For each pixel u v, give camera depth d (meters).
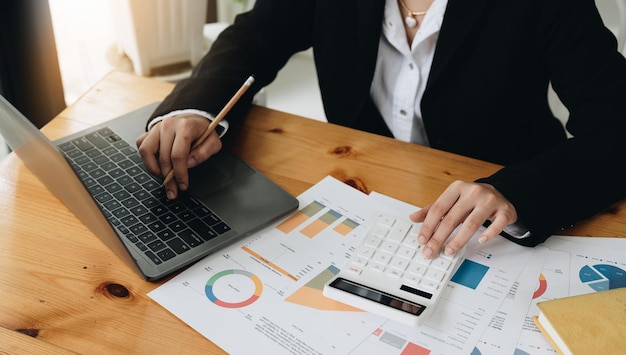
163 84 1.18
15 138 0.73
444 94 1.17
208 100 1.01
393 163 1.00
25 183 0.91
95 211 0.67
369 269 0.79
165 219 0.85
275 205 0.88
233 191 0.91
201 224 0.84
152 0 1.80
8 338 0.68
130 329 0.70
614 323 0.69
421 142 1.31
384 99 1.27
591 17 1.06
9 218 0.84
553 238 0.87
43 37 1.82
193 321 0.71
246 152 1.01
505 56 1.11
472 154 1.25
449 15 1.09
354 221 0.88
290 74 2.73
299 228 0.86
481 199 0.85
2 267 0.77
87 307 0.72
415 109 1.25
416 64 1.19
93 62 2.32
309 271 0.79
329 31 1.23
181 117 0.97
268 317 0.72
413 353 0.68
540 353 0.69
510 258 0.83
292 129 1.07
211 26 2.32
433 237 0.82
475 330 0.72
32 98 1.90
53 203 0.88
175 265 0.77
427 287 0.76
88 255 0.79
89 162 0.95
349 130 1.07
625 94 1.03
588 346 0.66
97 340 0.68
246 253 0.81
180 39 1.92
